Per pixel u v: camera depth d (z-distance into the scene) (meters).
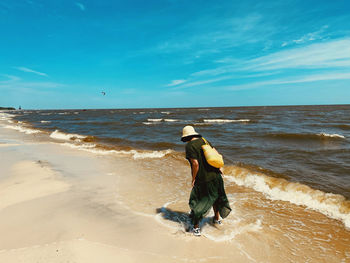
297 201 4.06
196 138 2.99
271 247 2.65
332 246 2.70
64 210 3.54
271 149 9.40
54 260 2.18
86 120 38.91
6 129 19.88
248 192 4.57
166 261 2.32
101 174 5.91
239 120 31.11
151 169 6.50
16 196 4.14
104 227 3.01
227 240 2.78
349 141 11.35
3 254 2.28
